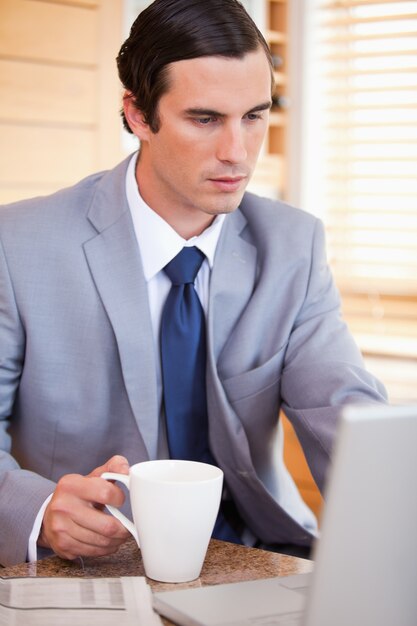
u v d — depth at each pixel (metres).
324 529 0.76
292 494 1.72
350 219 3.20
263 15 3.05
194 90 1.32
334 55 3.11
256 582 1.03
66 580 1.07
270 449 1.63
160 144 1.39
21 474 1.34
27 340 1.51
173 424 1.53
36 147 2.50
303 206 3.23
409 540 0.79
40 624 0.94
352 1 3.04
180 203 1.50
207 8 1.32
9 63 2.42
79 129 2.59
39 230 1.53
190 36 1.31
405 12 2.96
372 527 0.77
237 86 1.31
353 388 1.44
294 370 1.54
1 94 2.41
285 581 1.04
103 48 2.61
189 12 1.32
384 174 3.11
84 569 1.15
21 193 2.47
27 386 1.53
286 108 3.20
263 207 1.70
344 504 0.75
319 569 0.77
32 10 2.45
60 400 1.52
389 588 0.80
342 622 0.79
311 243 1.67
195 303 1.55
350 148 3.17
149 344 1.49
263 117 1.37
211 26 1.31
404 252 3.12
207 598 0.98
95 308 1.51
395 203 3.12
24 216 1.55
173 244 1.52
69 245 1.52
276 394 1.59
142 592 1.04
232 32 1.31
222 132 1.34
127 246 1.52
